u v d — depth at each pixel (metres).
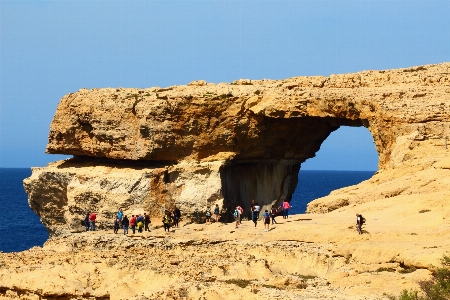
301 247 51.34
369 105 73.69
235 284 45.47
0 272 50.97
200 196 82.94
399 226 51.53
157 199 83.81
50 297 48.50
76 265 51.72
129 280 48.41
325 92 77.81
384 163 71.31
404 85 75.94
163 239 57.53
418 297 37.53
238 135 83.62
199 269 48.81
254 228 58.88
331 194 65.44
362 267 45.34
